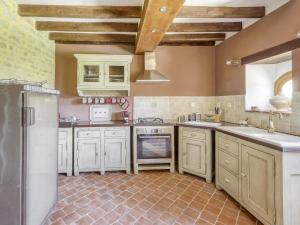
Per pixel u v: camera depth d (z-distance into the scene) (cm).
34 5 274
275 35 266
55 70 417
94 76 396
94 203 262
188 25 340
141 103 438
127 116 420
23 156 171
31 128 177
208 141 328
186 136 361
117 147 373
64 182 332
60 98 420
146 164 381
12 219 171
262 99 335
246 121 325
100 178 351
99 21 333
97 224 217
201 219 227
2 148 170
